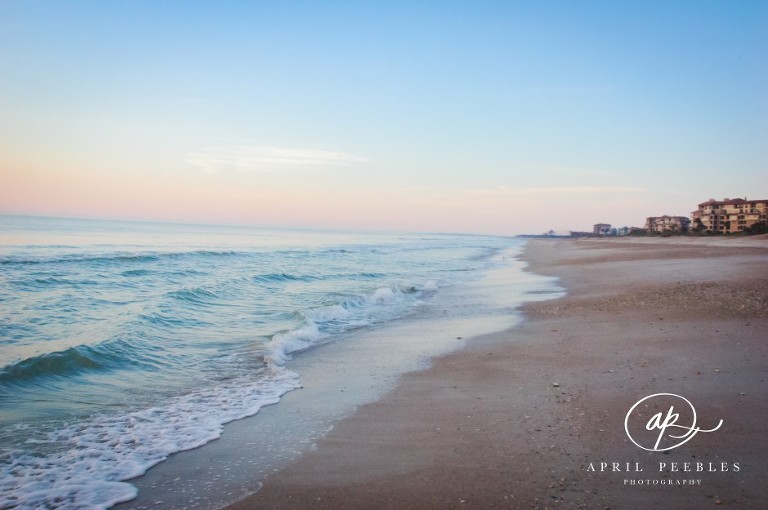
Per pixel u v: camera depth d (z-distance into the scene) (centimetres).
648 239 10194
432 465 494
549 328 1176
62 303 1508
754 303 1255
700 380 713
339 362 952
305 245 6719
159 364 928
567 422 590
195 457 537
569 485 443
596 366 817
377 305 1706
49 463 524
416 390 755
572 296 1731
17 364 819
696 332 1012
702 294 1446
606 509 403
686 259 3130
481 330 1216
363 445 554
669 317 1177
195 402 722
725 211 11269
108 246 4275
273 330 1252
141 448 561
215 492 459
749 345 895
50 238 5197
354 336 1204
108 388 786
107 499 450
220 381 832
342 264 3628
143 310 1396
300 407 694
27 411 677
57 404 708
